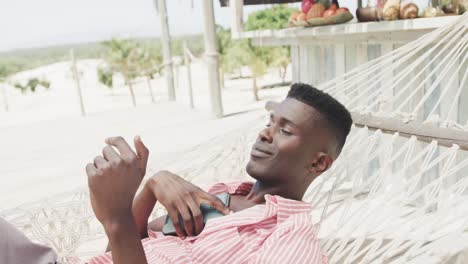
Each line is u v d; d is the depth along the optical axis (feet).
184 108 25.41
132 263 2.99
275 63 38.86
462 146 5.14
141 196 4.29
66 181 13.56
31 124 24.21
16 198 12.30
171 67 29.53
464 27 6.74
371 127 6.26
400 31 8.38
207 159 6.66
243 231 3.88
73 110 54.90
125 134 19.58
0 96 86.79
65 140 19.44
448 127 5.68
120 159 3.04
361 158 5.96
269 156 4.00
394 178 5.48
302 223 3.78
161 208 6.15
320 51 11.61
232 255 3.73
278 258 3.52
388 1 8.28
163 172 4.31
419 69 8.50
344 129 4.12
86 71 114.32
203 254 3.77
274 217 3.95
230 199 4.32
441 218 4.82
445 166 5.13
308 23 10.64
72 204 5.56
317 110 3.94
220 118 21.49
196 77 80.48
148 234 4.39
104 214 3.00
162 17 28.81
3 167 15.66
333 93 7.34
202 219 4.01
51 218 5.41
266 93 46.03
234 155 6.79
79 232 5.48
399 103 9.04
